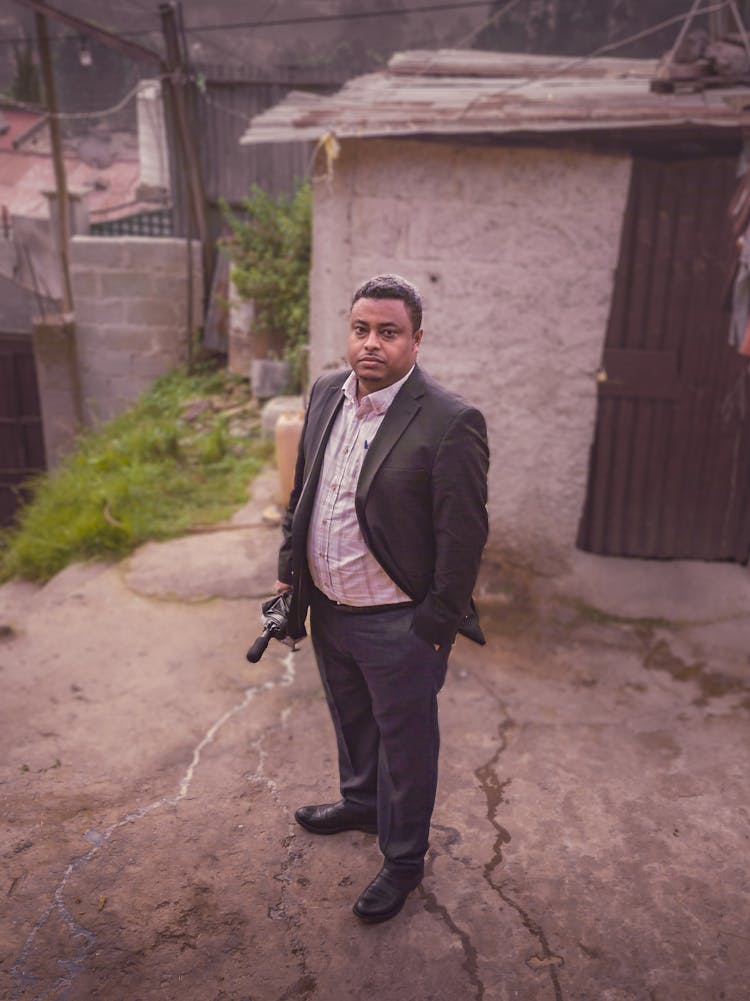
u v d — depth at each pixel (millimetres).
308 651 3988
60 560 5297
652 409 4812
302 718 3414
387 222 4648
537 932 2305
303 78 9984
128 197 18844
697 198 4449
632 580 4867
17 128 21281
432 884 2479
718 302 4590
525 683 3816
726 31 4996
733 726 3484
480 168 4520
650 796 2967
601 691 3773
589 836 2730
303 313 8125
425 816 2277
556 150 4445
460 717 3480
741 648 4203
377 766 2561
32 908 2367
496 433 4934
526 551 5098
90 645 4082
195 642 4098
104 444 7816
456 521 1989
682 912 2396
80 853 2602
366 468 2016
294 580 2223
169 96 9883
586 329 4723
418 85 5324
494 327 4762
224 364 9789
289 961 2193
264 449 7059
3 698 3588
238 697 3588
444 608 2062
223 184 10391
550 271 4645
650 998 2098
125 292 9641
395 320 1932
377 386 2020
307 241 8188
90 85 19531
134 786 2963
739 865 2605
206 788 2949
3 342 10656
